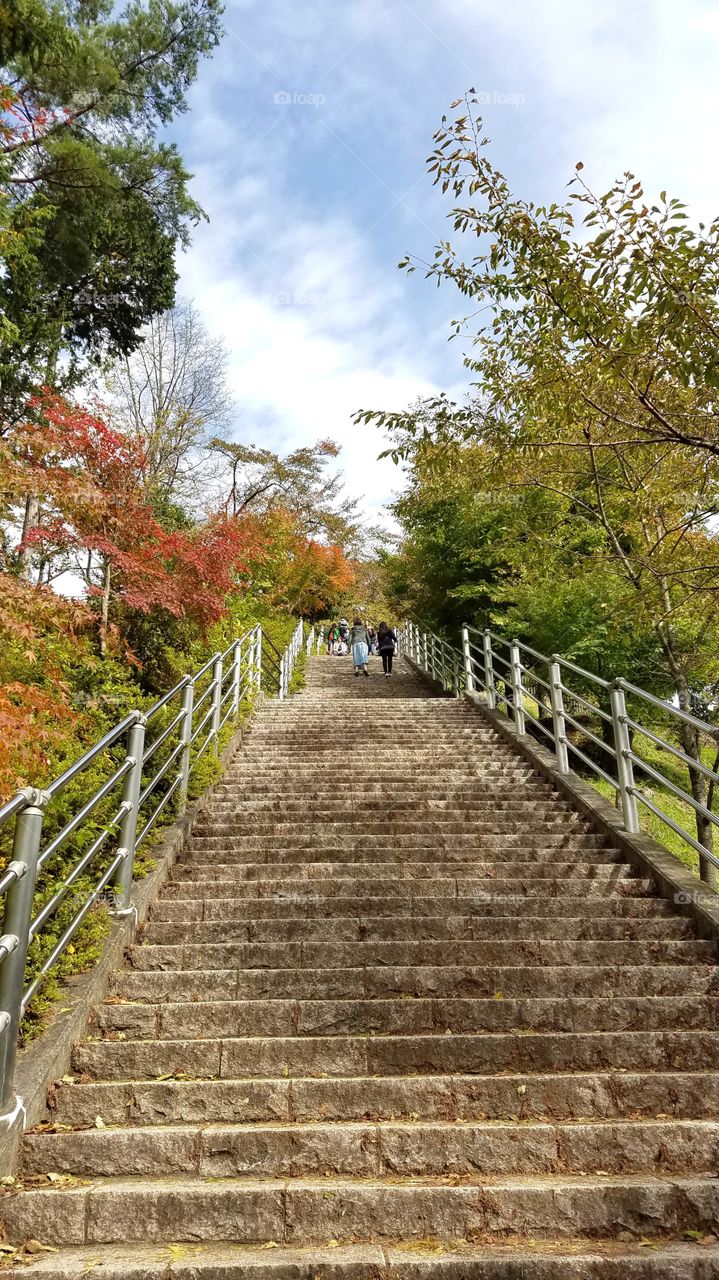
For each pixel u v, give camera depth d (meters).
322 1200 2.74
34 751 4.14
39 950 3.63
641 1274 2.46
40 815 3.24
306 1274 2.45
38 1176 2.93
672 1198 2.75
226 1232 2.71
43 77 12.09
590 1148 3.02
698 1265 2.46
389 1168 2.98
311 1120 3.25
